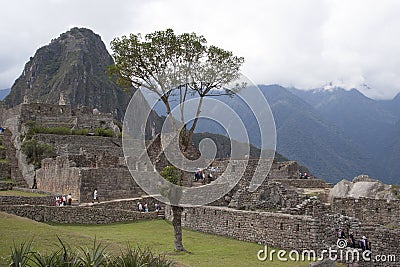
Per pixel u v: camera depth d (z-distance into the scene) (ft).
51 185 175.83
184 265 66.74
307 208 96.73
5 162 227.61
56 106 290.56
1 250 59.82
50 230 75.56
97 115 293.64
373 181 145.69
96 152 219.61
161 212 129.18
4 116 303.07
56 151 224.53
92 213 115.65
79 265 49.62
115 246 72.23
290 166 170.40
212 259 77.82
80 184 145.59
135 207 132.87
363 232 87.45
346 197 118.32
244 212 97.66
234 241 96.27
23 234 69.92
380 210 113.19
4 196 125.39
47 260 48.83
